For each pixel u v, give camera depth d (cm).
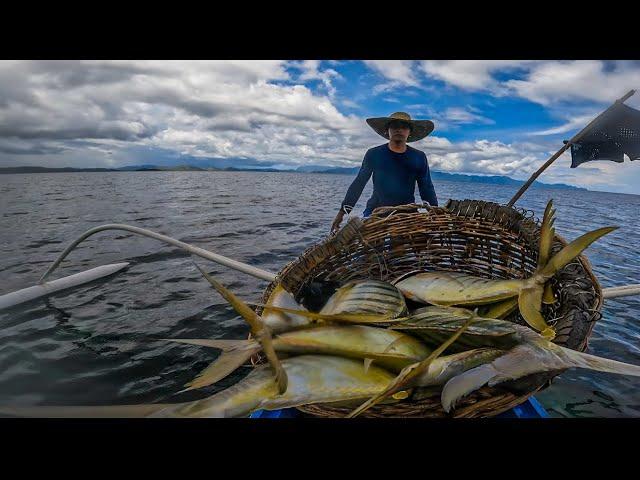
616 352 411
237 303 184
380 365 213
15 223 1189
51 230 1066
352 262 346
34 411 221
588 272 248
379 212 355
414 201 497
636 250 929
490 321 223
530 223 304
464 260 342
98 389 331
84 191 2647
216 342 219
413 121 460
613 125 372
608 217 1834
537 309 247
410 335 230
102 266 642
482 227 328
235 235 982
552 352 191
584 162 382
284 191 2900
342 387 194
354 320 227
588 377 349
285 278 299
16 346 405
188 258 735
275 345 219
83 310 495
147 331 439
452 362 194
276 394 187
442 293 291
